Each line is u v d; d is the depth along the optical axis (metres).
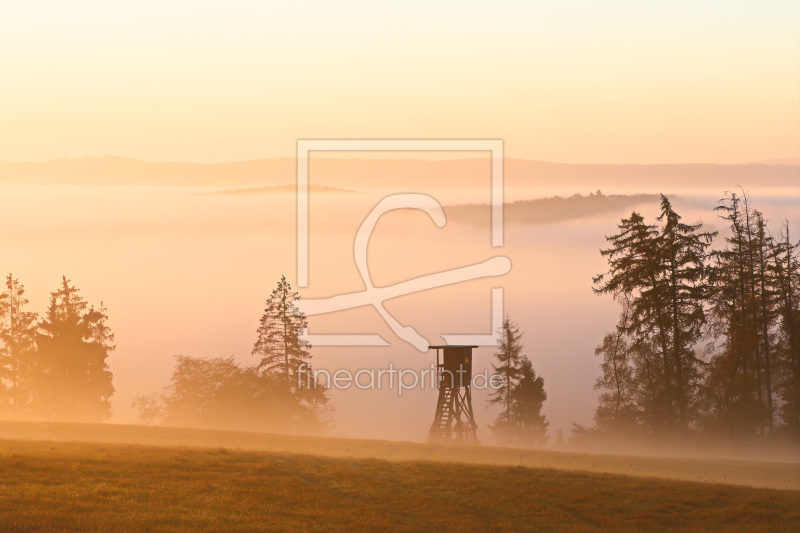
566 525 26.52
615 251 61.53
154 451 35.97
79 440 44.22
